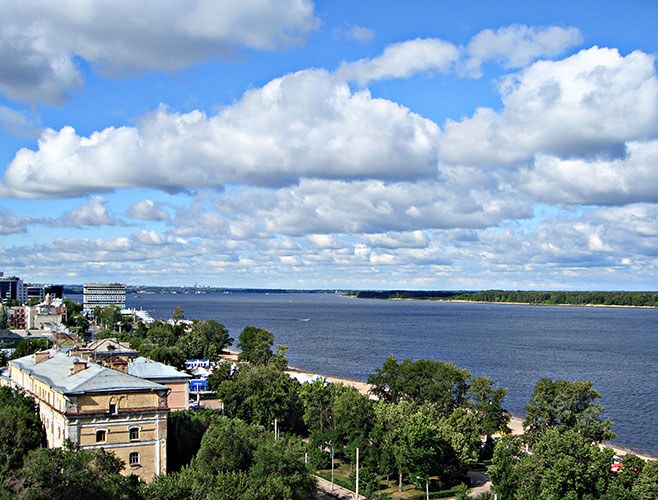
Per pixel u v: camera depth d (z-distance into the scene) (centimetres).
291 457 9288
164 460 10400
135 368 14412
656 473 9812
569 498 9406
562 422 12850
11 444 9381
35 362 13438
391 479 12231
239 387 15012
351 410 12681
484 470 13088
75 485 6938
